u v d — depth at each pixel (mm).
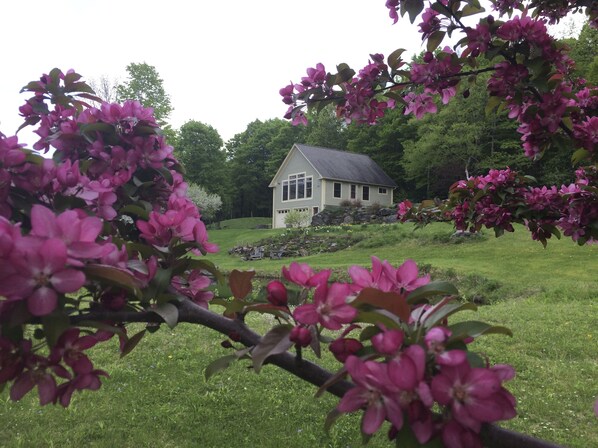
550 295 9562
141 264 967
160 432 3674
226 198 48500
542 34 1888
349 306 764
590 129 2141
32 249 689
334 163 33594
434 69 2145
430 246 17984
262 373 4828
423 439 658
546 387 4445
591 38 20500
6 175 935
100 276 750
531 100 2182
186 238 1066
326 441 3531
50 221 736
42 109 1399
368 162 35781
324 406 4125
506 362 5098
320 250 20609
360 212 28625
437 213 3252
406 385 621
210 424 3791
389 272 895
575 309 7750
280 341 825
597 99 2502
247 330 1003
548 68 1949
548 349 5539
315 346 772
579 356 5363
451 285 854
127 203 1258
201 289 1190
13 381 846
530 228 2695
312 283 824
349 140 40188
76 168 994
